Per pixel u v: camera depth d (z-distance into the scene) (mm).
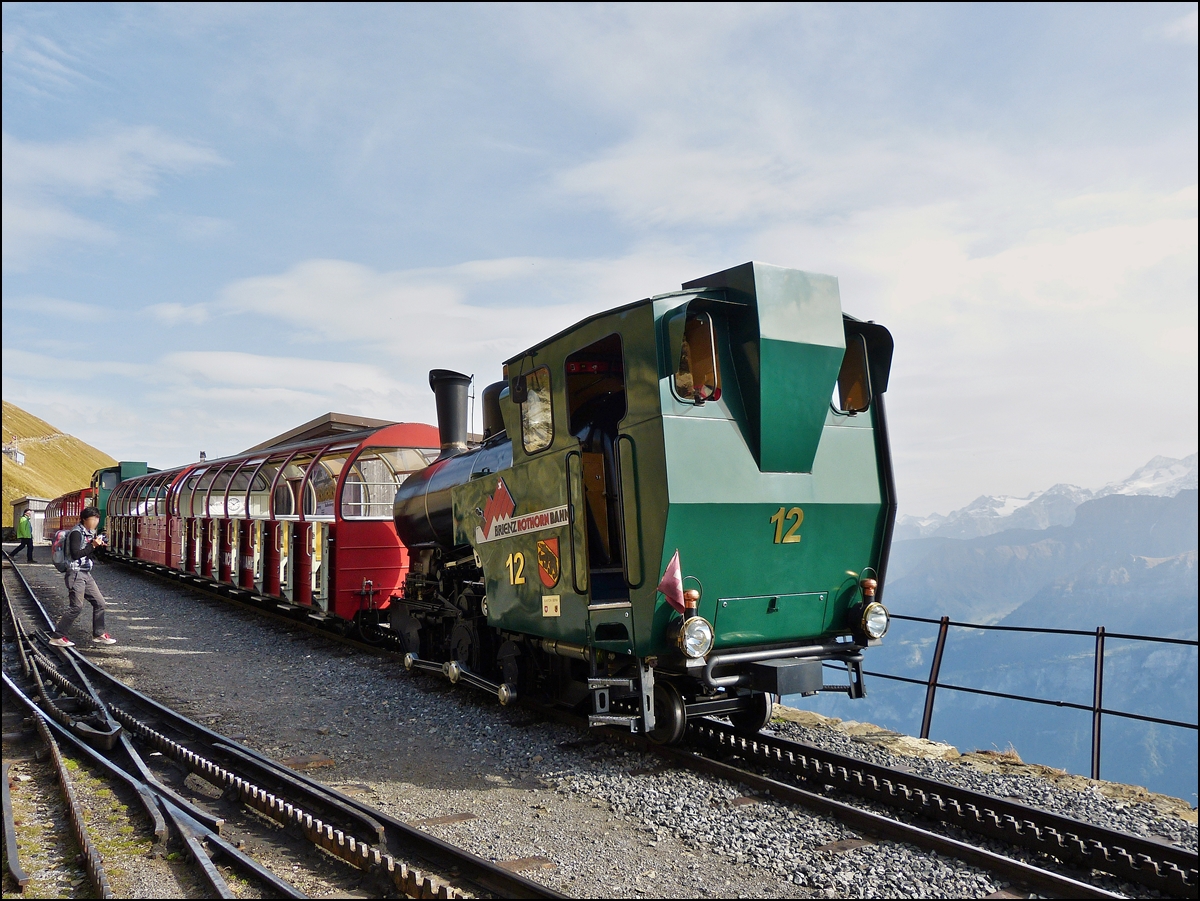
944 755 6137
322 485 11562
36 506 43438
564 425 6070
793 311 5449
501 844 4453
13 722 6664
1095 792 5230
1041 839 4234
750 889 3893
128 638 11820
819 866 4082
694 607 5121
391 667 9555
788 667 5332
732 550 5375
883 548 6145
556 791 5426
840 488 5840
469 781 5676
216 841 4133
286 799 5129
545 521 6316
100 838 4301
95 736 6117
